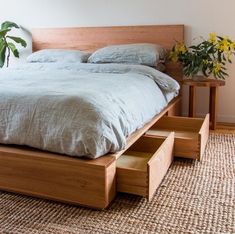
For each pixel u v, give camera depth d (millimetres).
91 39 3879
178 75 3586
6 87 2006
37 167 1712
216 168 2215
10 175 1795
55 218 1582
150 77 2791
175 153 2328
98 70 2992
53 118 1698
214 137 2982
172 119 2699
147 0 3621
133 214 1616
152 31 3633
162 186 1934
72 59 3479
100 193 1602
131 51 3250
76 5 3908
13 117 1784
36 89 1925
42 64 3355
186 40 3584
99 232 1466
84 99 1719
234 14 3379
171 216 1596
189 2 3492
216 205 1701
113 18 3791
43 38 4086
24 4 4137
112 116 1718
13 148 1807
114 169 1679
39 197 1781
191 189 1893
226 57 3441
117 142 1699
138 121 2059
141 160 2035
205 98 3643
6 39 4301
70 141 1646
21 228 1499
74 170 1628
